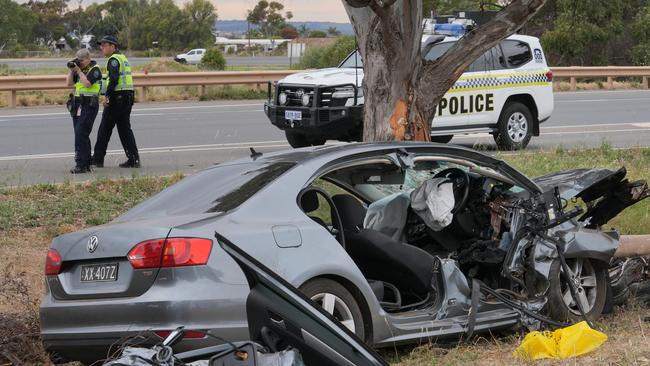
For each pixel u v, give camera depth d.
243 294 5.32
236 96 27.62
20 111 23.47
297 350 3.94
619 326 6.86
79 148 13.66
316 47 40.19
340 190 6.95
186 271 5.29
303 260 5.54
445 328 6.15
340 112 14.57
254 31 91.56
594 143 17.58
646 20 43.62
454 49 9.80
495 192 6.89
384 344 5.92
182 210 5.88
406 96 9.69
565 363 5.67
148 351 4.08
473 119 15.84
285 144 17.38
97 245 5.57
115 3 96.31
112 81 13.80
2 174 13.55
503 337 6.65
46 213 10.91
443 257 6.88
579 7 44.12
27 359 6.47
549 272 6.68
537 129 16.83
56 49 84.44
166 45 82.94
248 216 5.60
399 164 6.31
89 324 5.51
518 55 16.61
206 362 4.09
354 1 9.03
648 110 25.06
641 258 7.84
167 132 19.22
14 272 8.75
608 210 7.70
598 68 32.47
